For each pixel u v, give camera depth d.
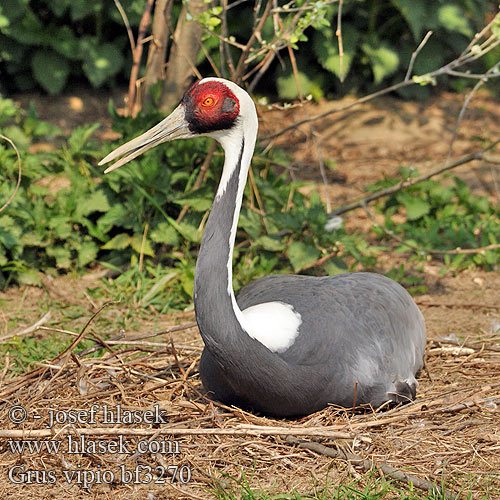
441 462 7.41
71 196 12.65
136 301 11.61
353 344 8.01
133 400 8.43
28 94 19.72
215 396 8.16
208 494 7.09
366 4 20.03
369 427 7.85
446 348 9.92
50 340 10.45
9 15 18.73
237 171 7.36
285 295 8.35
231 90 7.34
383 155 17.95
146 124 12.72
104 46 19.59
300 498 6.79
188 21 11.57
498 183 16.48
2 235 11.70
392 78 20.50
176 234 12.31
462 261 13.15
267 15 10.98
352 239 12.09
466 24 19.78
